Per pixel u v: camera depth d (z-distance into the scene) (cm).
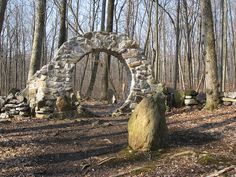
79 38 1208
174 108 1247
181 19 2647
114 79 3941
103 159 665
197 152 657
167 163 623
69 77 1188
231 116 991
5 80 3369
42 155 719
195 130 875
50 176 600
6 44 3444
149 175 568
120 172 596
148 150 697
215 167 589
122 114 1207
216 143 755
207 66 1162
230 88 2983
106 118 1151
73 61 1198
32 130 958
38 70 1271
